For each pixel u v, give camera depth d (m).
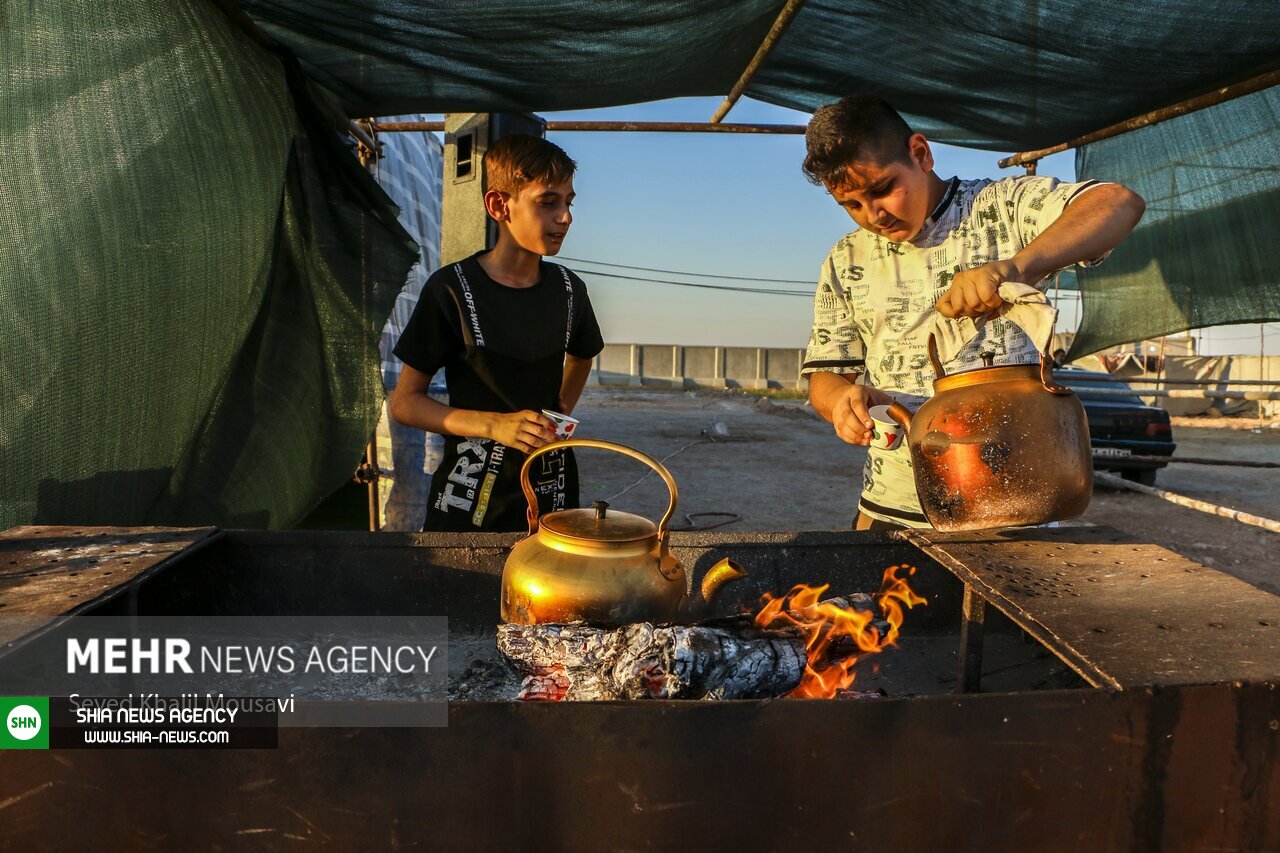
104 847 0.95
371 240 3.49
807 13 3.25
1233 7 2.82
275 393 3.16
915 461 1.43
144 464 2.47
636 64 3.44
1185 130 4.15
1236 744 0.96
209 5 2.62
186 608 1.62
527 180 1.91
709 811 0.96
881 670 1.56
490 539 1.71
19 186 2.02
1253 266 4.02
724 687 1.17
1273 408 16.88
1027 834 0.97
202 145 2.61
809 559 1.72
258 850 0.95
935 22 3.18
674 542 1.71
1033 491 1.30
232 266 2.80
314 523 5.15
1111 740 0.96
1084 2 2.90
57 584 1.24
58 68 2.11
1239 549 5.26
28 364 2.04
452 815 0.96
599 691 1.19
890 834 0.97
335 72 3.44
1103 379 8.35
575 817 0.96
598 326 2.30
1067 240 1.37
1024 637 1.71
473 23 2.98
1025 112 4.04
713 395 26.17
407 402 1.95
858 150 1.54
